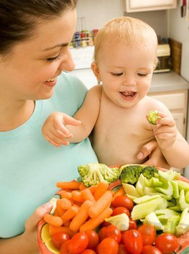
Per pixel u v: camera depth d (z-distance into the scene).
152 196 0.70
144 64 0.85
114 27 0.87
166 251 0.59
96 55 0.92
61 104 0.89
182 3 2.09
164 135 0.82
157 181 0.73
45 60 0.57
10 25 0.51
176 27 2.29
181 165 0.90
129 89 0.87
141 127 0.94
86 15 2.48
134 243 0.59
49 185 0.80
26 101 0.78
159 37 2.52
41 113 0.83
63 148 0.85
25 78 0.59
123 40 0.84
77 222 0.65
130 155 0.96
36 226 0.69
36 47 0.54
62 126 0.75
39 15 0.50
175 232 0.64
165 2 2.20
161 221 0.67
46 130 0.78
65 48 0.58
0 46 0.54
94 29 2.52
